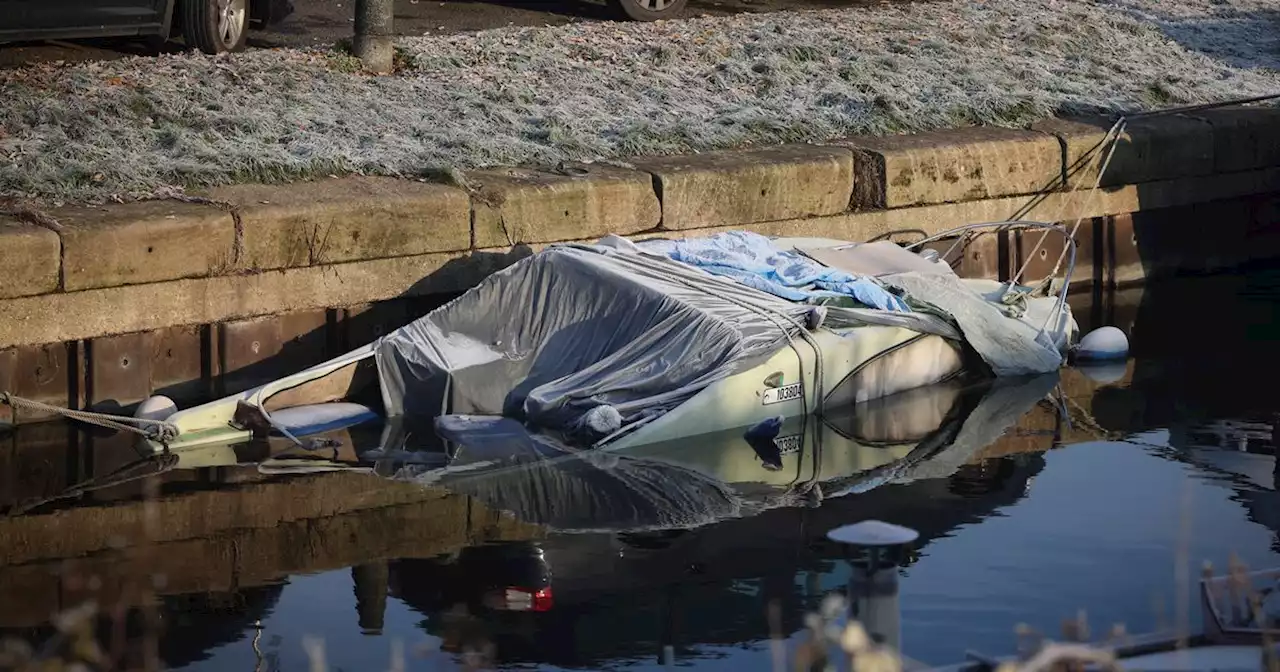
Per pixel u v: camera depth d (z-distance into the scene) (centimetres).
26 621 756
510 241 1166
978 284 1255
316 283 1112
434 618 765
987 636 735
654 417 1018
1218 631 641
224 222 1070
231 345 1093
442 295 1156
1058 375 1180
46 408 1008
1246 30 1791
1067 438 1036
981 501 920
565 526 880
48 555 840
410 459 988
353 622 761
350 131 1253
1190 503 913
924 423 1065
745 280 1102
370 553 845
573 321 1076
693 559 834
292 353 1118
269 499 923
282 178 1161
